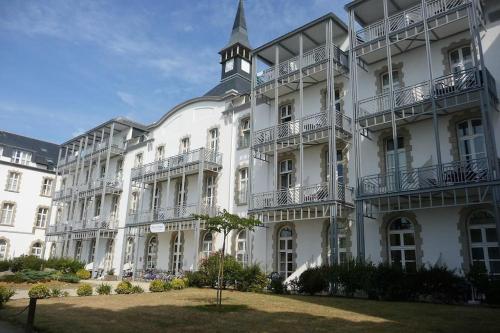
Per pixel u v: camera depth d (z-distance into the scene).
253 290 17.22
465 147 15.12
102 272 29.11
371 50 17.23
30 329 8.10
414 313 10.21
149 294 15.52
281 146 19.72
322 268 16.02
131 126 32.50
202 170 23.23
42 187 44.16
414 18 17.52
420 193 14.37
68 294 15.15
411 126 16.48
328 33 18.58
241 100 24.53
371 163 17.48
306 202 17.50
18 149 43.53
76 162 36.47
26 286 18.59
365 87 18.55
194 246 23.28
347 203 17.22
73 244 34.97
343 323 8.77
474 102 14.13
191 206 23.84
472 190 13.68
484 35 15.44
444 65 16.16
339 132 18.05
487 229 14.03
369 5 18.06
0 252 39.91
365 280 14.19
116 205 31.97
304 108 20.73
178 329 8.19
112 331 8.02
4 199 41.00
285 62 20.62
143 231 26.42
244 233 21.58
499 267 13.55
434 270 13.24
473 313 10.17
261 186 21.55
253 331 7.95
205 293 15.88
